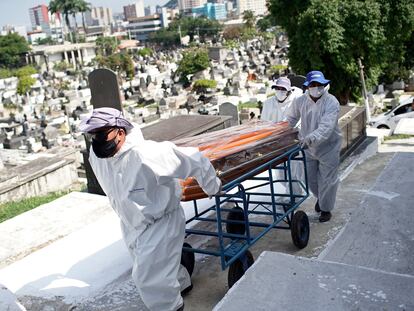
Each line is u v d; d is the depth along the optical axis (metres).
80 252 4.72
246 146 4.14
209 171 3.38
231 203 5.74
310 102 5.22
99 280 4.21
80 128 3.07
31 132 26.78
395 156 7.38
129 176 3.16
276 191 6.12
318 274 2.95
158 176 3.15
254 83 40.00
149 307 3.36
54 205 6.13
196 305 3.90
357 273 2.92
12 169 11.02
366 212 5.34
